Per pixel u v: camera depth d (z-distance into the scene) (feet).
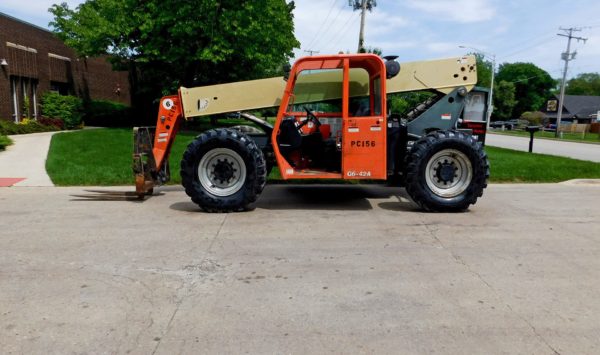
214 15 62.18
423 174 22.08
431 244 17.21
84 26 72.74
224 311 11.62
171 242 17.42
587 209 23.63
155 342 10.12
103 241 17.53
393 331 10.62
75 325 10.87
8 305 11.91
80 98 81.87
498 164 40.29
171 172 33.47
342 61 22.31
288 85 22.62
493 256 15.87
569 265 15.02
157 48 64.75
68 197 26.25
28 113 68.28
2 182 30.60
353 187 30.27
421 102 30.55
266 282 13.50
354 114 25.49
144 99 86.99
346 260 15.39
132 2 64.75
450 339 10.28
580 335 10.48
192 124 82.89
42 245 17.01
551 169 37.60
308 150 25.12
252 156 21.95
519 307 11.88
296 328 10.76
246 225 19.97
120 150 44.50
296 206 24.02
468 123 39.99
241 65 72.02
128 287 13.10
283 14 70.49
